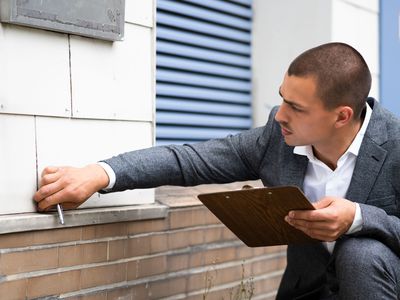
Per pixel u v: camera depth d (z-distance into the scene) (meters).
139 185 2.16
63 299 2.11
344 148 2.12
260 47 3.65
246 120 3.65
